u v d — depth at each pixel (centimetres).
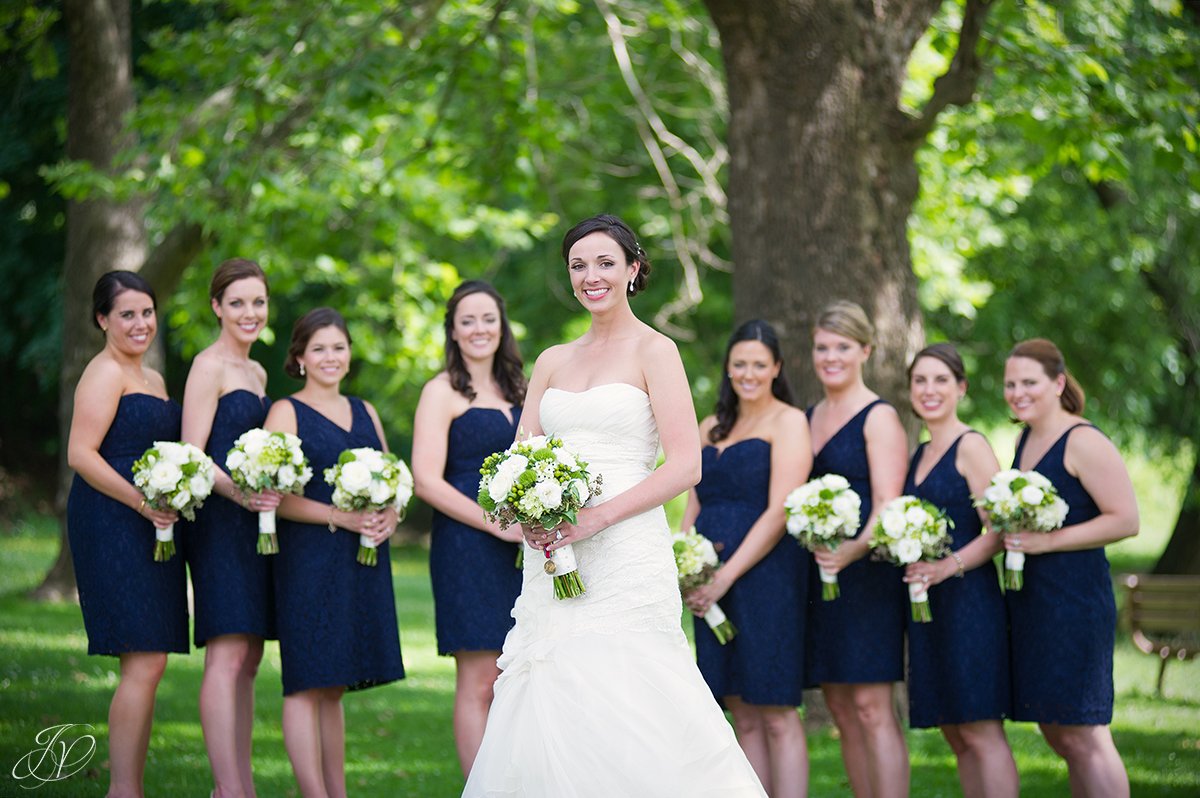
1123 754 1026
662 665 557
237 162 1399
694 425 584
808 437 754
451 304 778
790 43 1023
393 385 2300
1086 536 686
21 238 2630
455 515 745
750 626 735
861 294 1026
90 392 709
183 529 738
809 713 1061
